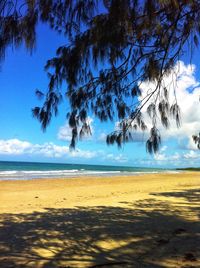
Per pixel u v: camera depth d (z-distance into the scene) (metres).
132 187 22.77
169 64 5.09
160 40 4.98
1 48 3.71
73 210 11.84
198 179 36.12
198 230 8.20
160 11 4.36
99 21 4.18
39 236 7.77
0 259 5.95
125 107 5.04
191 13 4.61
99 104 5.04
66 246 6.87
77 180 30.02
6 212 11.45
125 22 4.23
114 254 6.22
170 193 17.86
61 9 4.12
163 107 4.91
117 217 10.29
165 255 6.06
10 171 49.34
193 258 5.83
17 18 3.83
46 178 32.78
